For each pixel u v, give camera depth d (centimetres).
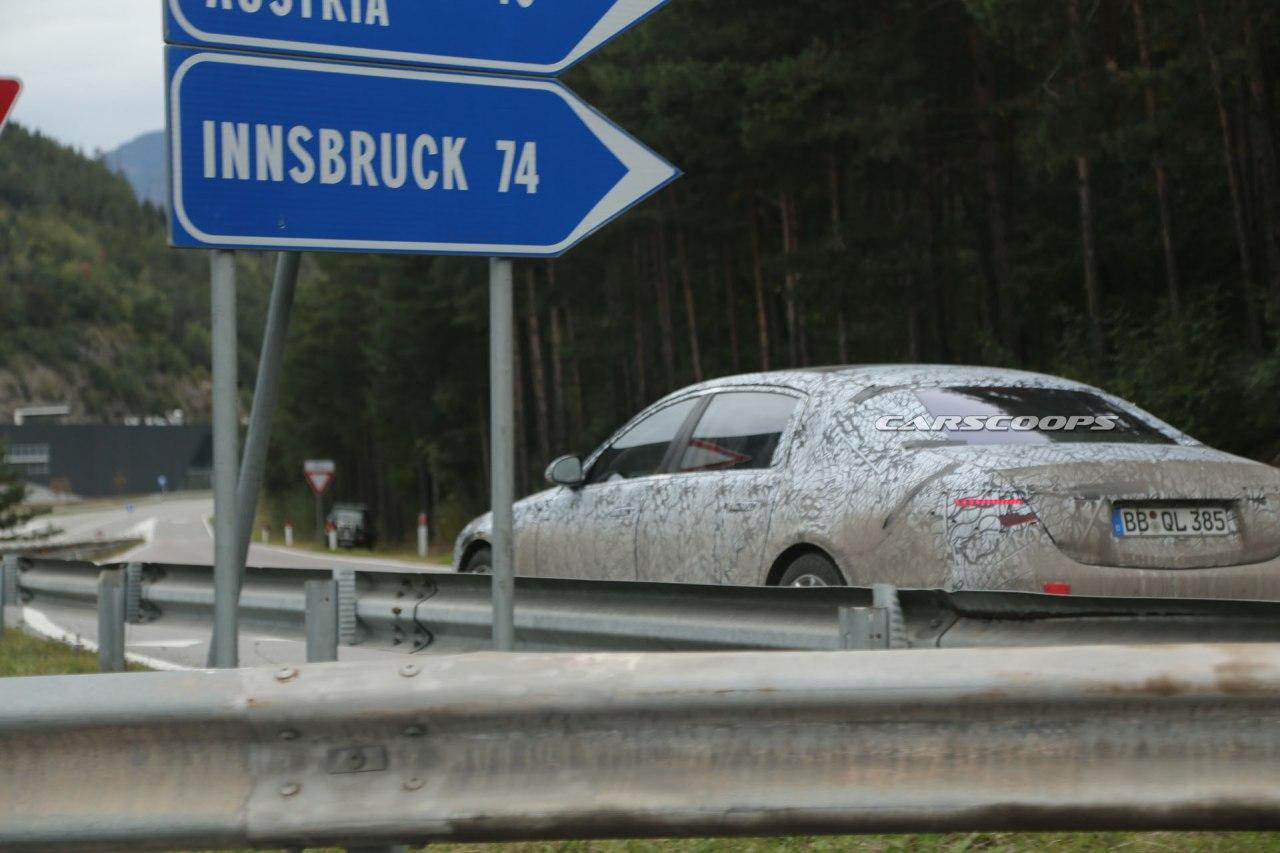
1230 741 532
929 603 805
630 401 9419
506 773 544
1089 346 4309
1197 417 3544
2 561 1959
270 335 950
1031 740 534
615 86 6562
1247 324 4312
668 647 964
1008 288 5216
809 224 7288
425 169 831
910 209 5991
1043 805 529
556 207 855
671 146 6375
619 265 8738
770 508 1086
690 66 5803
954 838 698
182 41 787
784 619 880
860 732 536
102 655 1445
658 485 1221
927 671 528
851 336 7081
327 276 13438
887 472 999
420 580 1194
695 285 9188
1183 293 4878
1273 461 3375
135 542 9319
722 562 1128
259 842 540
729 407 1201
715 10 5556
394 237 823
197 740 542
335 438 14000
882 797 533
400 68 827
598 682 535
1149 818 529
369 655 1652
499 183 845
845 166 5794
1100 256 5481
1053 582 904
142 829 538
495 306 843
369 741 544
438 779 544
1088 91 3978
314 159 809
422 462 11488
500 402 840
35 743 539
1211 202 5219
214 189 788
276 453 15750
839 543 1011
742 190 6831
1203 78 3872
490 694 536
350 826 538
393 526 13150
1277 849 655
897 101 5066
